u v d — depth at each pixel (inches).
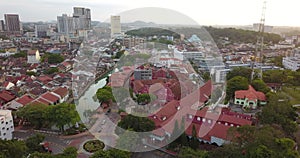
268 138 1042.1
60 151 1298.0
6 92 2090.3
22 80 2645.2
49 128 1560.0
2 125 1384.1
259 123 1545.3
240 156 998.4
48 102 1830.7
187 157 1021.2
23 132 1533.0
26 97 1902.1
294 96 2250.2
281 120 1418.6
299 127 1478.8
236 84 2119.8
